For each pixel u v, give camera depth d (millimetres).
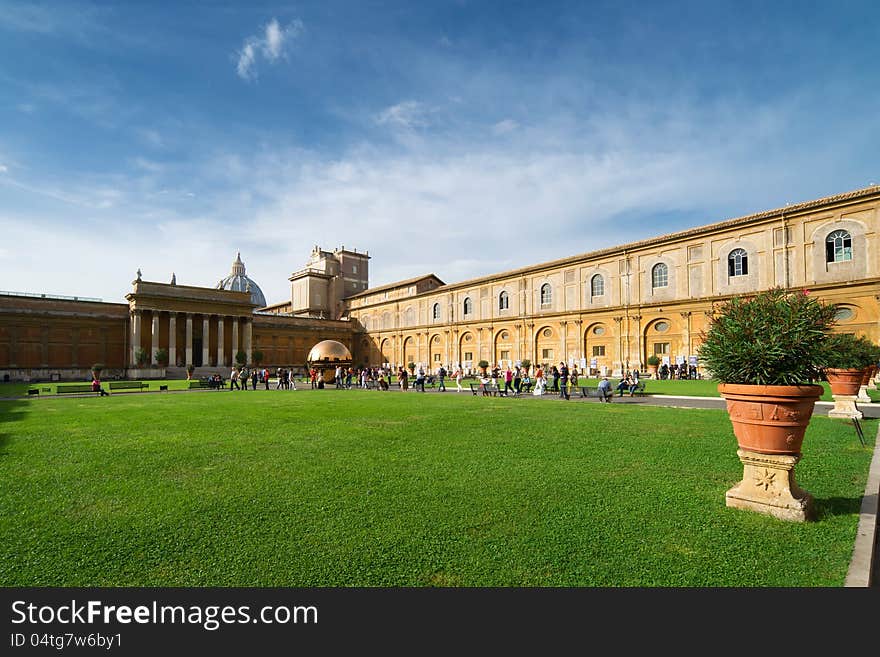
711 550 4180
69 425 13008
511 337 52031
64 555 4223
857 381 12570
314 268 81625
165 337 56156
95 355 53625
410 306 65562
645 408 16516
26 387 35562
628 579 3688
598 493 5902
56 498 5926
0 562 4094
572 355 45812
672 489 6055
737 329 5469
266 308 91938
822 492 5840
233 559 4105
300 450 8977
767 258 33281
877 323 28359
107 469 7488
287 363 67625
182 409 17703
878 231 28656
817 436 9734
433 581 3693
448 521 4934
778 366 5188
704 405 18047
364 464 7680
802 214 31812
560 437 10125
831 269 30406
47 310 51156
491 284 54625
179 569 3941
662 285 39656
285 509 5398
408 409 16656
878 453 7988
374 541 4438
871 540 4320
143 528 4855
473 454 8383
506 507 5379
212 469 7449
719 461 7688
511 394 25984
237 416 14945
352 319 76125
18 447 9508
